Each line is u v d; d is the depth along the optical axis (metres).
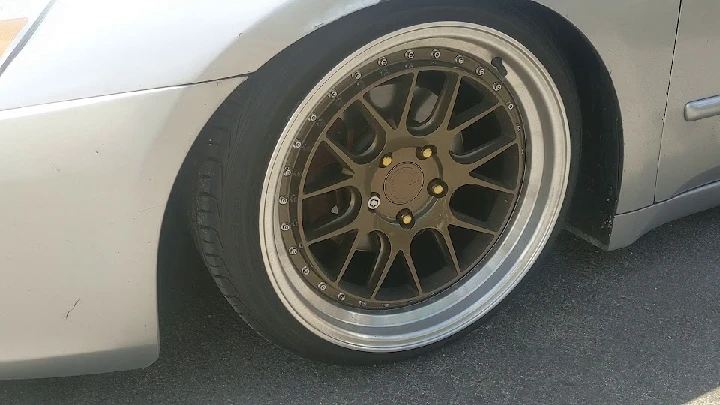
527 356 1.72
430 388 1.63
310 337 1.58
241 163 1.35
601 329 1.80
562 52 1.59
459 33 1.42
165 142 1.27
